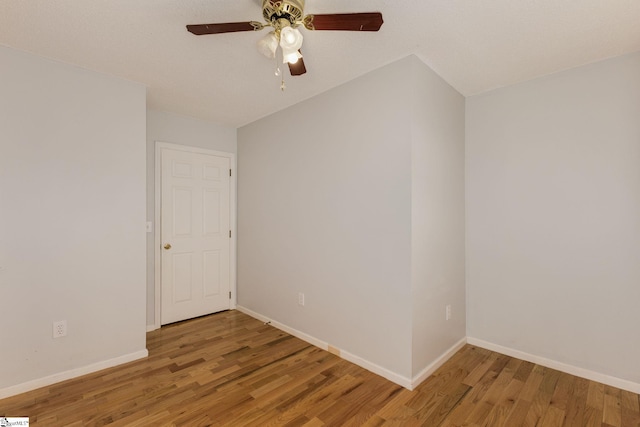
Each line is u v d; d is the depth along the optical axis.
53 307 2.17
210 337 2.98
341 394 2.03
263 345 2.79
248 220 3.69
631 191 2.06
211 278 3.68
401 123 2.17
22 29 1.85
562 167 2.32
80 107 2.30
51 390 2.07
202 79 2.53
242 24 1.55
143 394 2.03
